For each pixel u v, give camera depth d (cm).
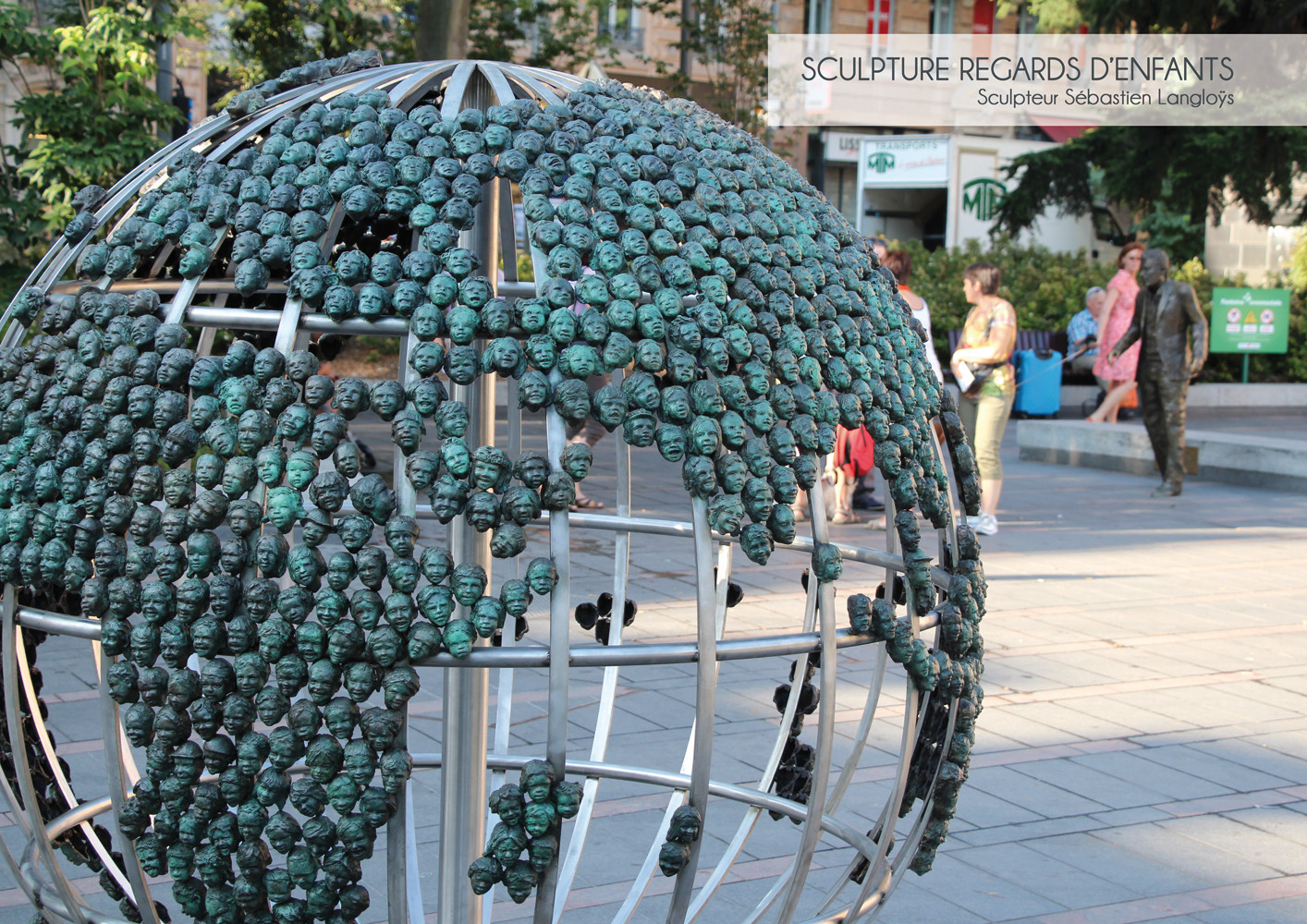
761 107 2036
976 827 363
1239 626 615
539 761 142
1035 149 2423
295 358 145
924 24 2725
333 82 183
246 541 140
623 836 343
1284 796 394
